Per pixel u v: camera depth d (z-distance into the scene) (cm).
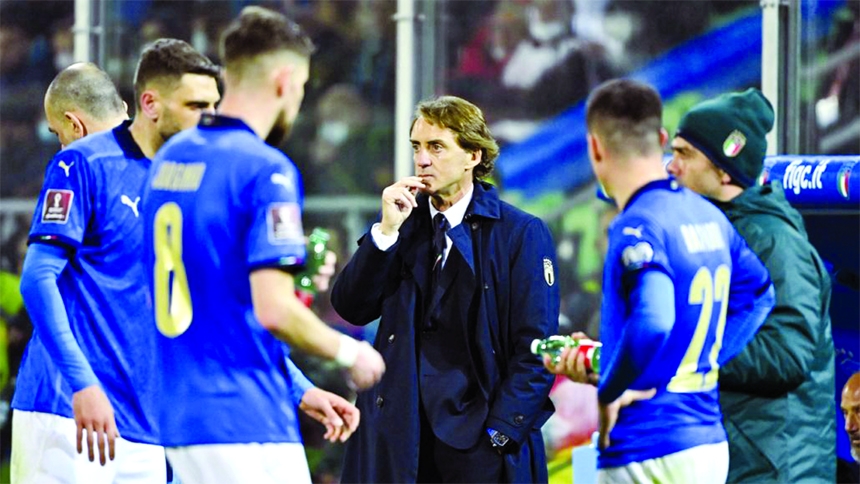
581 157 2153
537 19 2159
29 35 2417
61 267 1390
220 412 1114
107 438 1335
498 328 1399
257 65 1130
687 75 2083
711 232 1191
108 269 1436
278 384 1142
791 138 1934
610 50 2127
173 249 1128
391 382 1402
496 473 1380
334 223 2291
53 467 1456
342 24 2283
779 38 1948
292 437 1147
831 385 1409
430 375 1400
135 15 2347
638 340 1106
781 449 1340
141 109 1418
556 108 2156
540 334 1383
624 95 1166
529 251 1403
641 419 1180
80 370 1337
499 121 2180
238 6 2328
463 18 2184
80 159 1420
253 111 1136
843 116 1938
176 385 1129
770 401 1345
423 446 1406
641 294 1118
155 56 1398
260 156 1108
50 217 1393
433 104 1417
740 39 2050
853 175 1537
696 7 2075
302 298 1456
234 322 1115
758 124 1358
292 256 1087
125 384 1441
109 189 1427
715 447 1196
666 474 1174
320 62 2294
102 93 1525
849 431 1539
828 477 1386
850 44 1938
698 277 1163
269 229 1088
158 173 1155
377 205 2273
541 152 2166
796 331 1320
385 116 2272
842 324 1677
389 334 1423
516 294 1394
